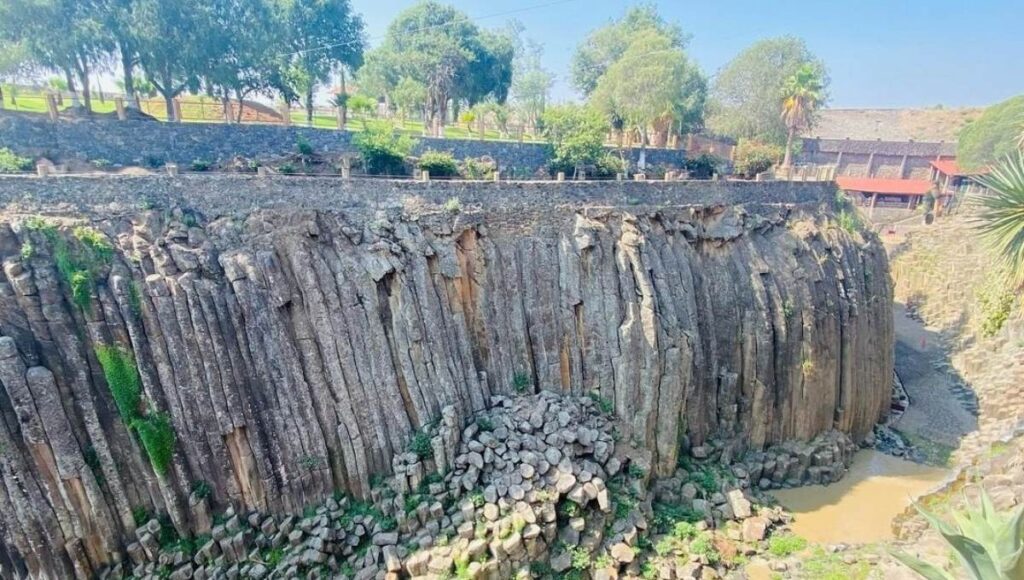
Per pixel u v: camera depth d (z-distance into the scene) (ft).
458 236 100.37
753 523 97.19
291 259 87.71
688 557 88.43
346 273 90.27
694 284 117.29
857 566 88.38
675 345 106.63
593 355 105.50
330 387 87.61
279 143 126.11
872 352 139.64
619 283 107.65
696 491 102.37
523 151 147.84
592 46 257.34
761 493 110.73
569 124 153.89
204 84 146.20
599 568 82.69
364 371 89.40
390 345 92.58
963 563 36.58
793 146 224.94
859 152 292.61
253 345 82.79
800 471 117.39
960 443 130.82
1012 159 67.92
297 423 84.23
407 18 230.48
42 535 70.85
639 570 85.15
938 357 164.14
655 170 167.12
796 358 122.62
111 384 74.84
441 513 83.20
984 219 69.82
